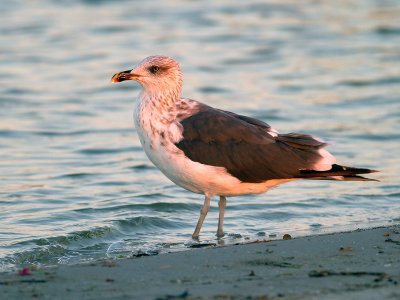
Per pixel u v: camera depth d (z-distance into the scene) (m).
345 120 21.92
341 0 39.16
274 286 8.72
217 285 8.84
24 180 16.45
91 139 20.06
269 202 15.02
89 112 22.84
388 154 18.75
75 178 16.72
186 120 12.35
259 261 10.04
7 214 14.08
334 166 12.09
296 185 16.27
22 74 26.67
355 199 15.27
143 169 17.55
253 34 32.84
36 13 35.25
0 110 22.67
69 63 28.22
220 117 12.34
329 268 9.58
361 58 29.44
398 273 9.25
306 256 10.25
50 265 11.03
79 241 12.58
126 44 30.83
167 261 10.13
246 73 27.36
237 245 11.08
